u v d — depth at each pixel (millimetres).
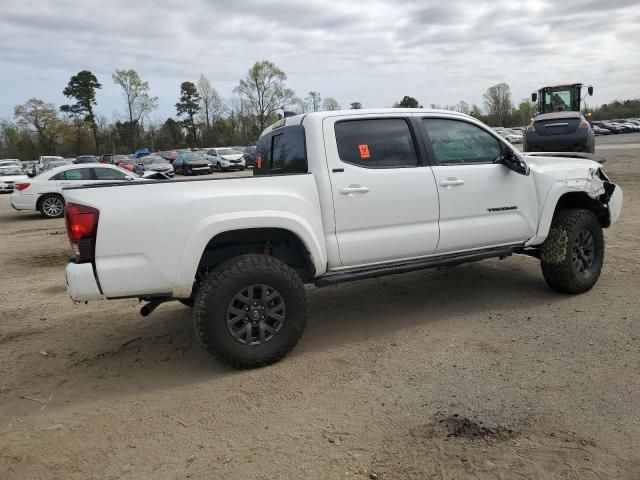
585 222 5285
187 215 3822
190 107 82125
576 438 2957
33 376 4258
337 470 2803
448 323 4891
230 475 2820
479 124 5137
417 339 4559
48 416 3590
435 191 4707
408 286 6168
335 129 4434
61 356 4645
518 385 3598
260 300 4031
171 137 83188
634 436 2945
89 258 3695
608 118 96500
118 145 80812
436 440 3021
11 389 4043
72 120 78562
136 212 3734
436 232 4730
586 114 18688
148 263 3766
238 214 3932
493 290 5797
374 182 4449
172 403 3668
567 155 6312
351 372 3982
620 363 3816
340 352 4379
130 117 74500
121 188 3775
